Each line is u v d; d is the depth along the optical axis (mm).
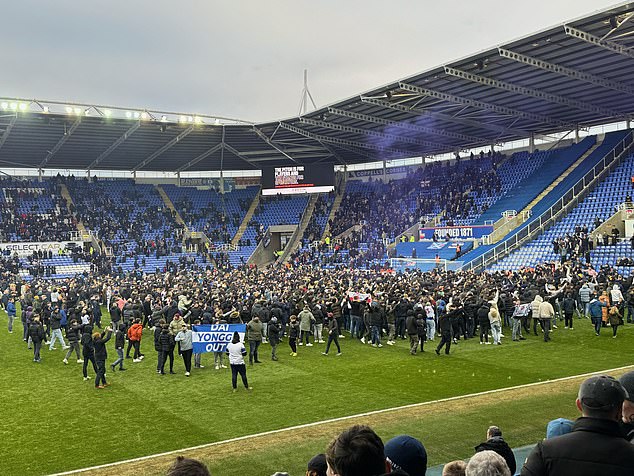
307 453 11664
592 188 48062
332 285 32406
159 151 61781
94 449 12461
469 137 59438
